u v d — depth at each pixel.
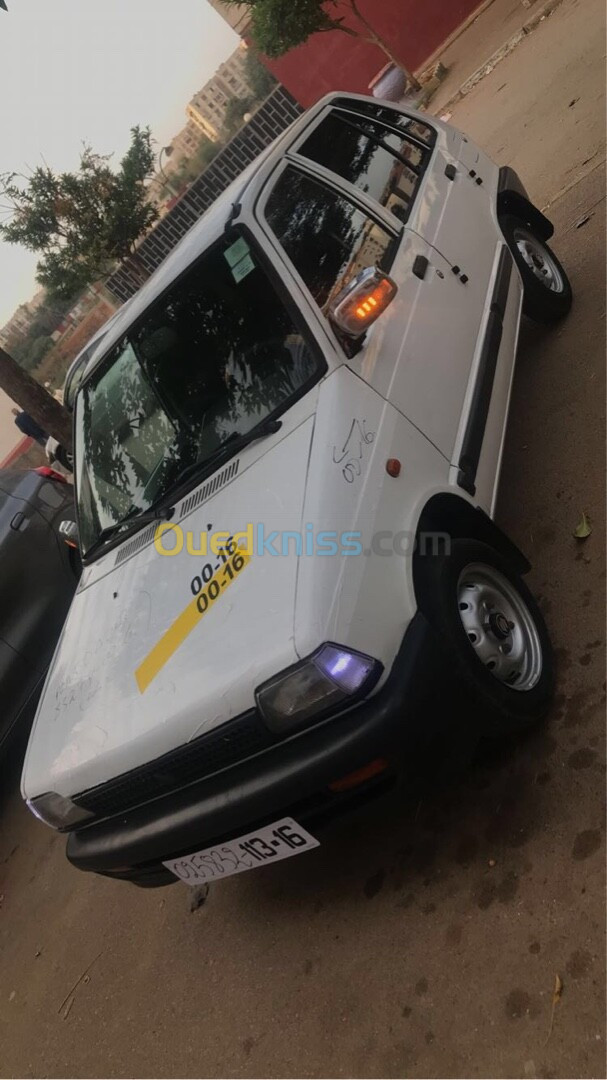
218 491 2.78
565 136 7.19
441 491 2.71
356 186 3.65
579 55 8.70
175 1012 3.14
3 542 5.65
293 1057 2.58
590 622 2.88
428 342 3.14
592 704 2.61
